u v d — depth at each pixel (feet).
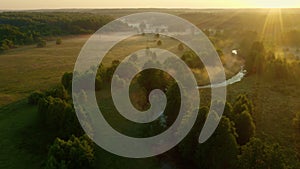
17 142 161.79
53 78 284.61
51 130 169.17
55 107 167.63
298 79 243.19
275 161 111.04
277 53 349.00
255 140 117.39
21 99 229.04
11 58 376.89
